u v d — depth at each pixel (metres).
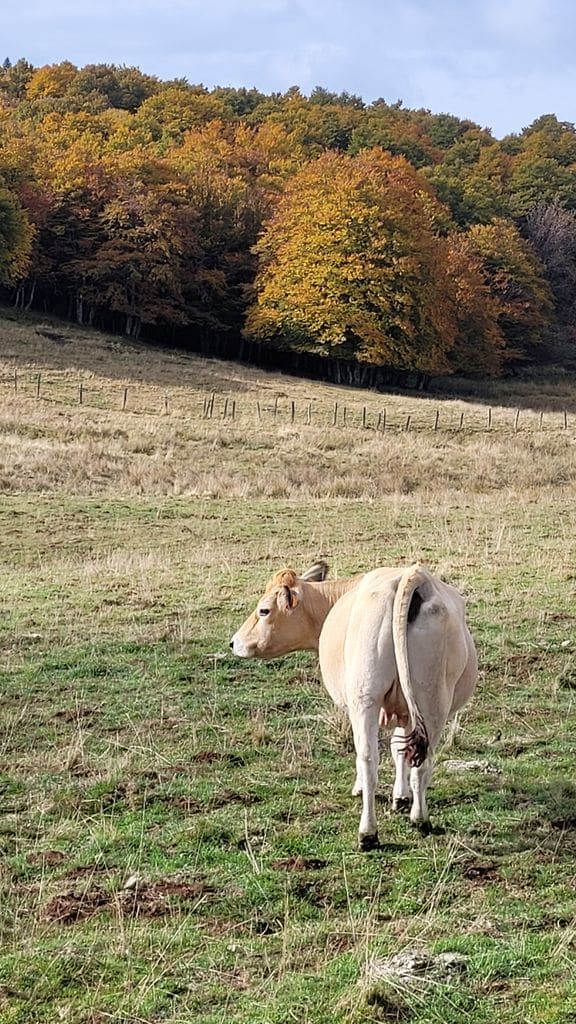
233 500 27.17
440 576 16.61
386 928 6.09
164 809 8.09
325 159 71.50
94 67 134.62
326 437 38.66
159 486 28.83
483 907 6.34
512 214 95.00
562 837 7.46
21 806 8.24
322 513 25.06
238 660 12.26
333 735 9.70
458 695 8.06
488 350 73.19
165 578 17.34
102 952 5.96
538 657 12.21
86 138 87.19
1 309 68.62
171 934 6.13
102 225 70.56
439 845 7.30
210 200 75.06
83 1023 5.31
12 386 45.81
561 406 64.44
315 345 65.06
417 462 34.44
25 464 29.58
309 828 7.66
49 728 10.11
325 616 8.76
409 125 120.62
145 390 48.81
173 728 10.02
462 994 5.32
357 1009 5.21
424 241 65.69
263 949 5.96
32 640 13.28
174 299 70.31
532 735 9.79
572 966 5.53
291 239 67.00
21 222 66.12
